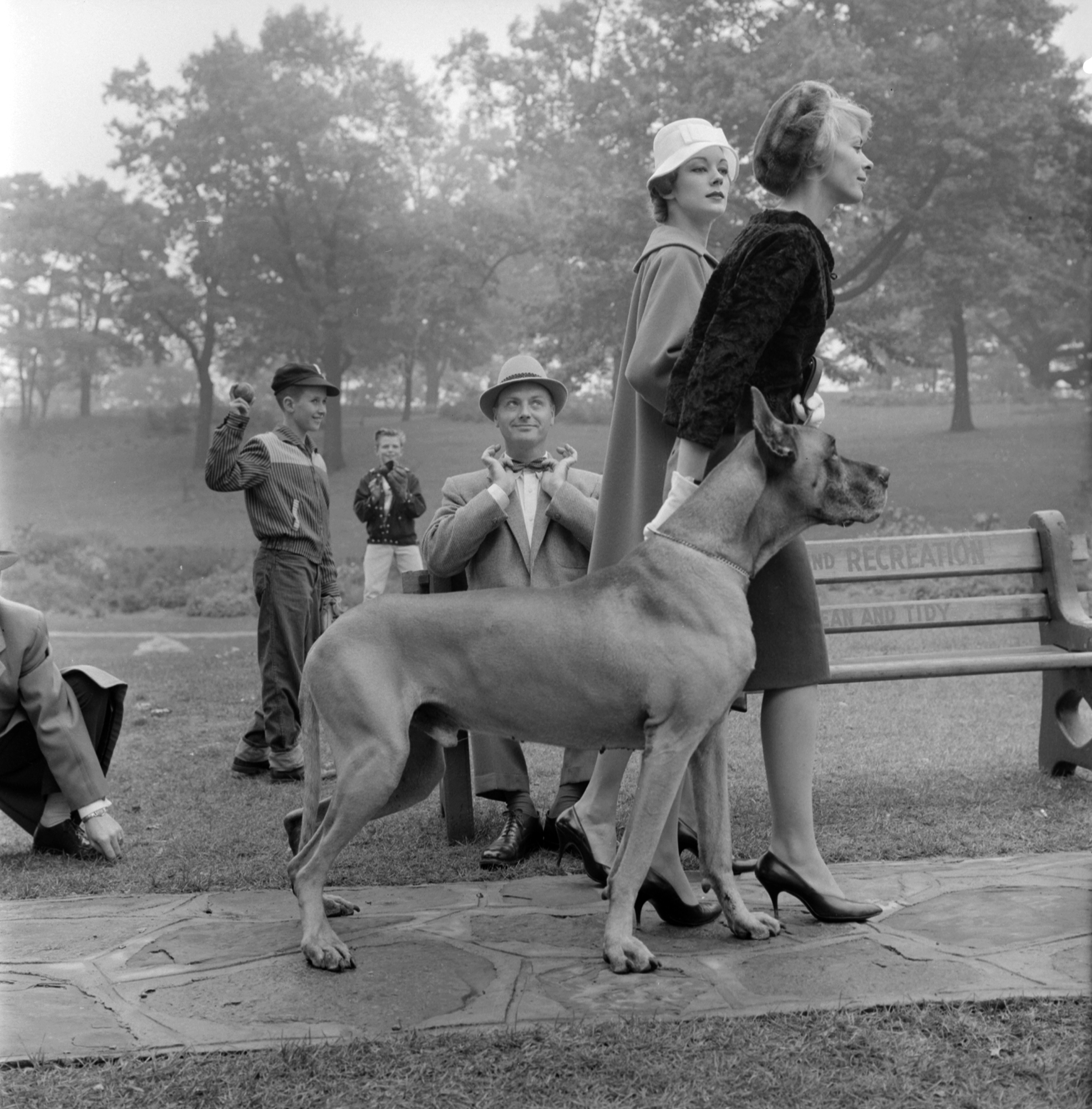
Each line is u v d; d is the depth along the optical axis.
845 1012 2.76
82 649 13.43
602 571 3.27
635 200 27.41
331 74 36.75
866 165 3.52
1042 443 30.48
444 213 35.78
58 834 4.47
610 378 34.38
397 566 11.05
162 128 38.06
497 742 4.58
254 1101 2.42
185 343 42.59
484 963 3.19
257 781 5.75
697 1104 2.36
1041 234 27.84
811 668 3.47
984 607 5.52
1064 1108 2.30
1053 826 4.47
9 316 43.00
